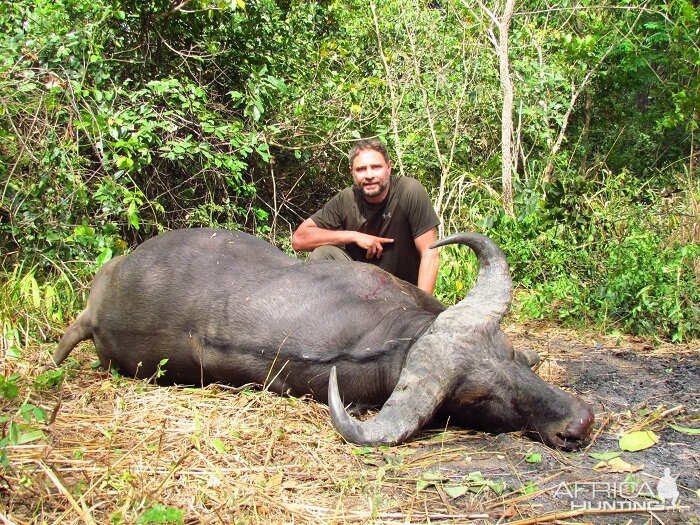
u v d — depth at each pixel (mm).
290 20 7559
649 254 5742
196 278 3881
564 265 6070
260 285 3799
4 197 5254
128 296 3961
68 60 5543
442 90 8016
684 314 5328
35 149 5332
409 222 4930
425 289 4785
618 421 3545
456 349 3229
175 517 2334
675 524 2516
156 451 2988
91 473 2766
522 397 3174
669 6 8109
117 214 5605
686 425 3496
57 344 4629
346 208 5027
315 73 7383
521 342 5203
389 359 3479
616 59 9727
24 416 2736
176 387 3867
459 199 7113
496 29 8500
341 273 3855
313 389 3607
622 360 4754
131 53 6438
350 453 3100
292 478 2869
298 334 3623
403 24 8172
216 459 2973
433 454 3098
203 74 6887
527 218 6293
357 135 6918
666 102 9516
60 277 5262
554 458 3047
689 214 6840
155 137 5875
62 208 5336
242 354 3680
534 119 8109
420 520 2559
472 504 2672
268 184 7441
